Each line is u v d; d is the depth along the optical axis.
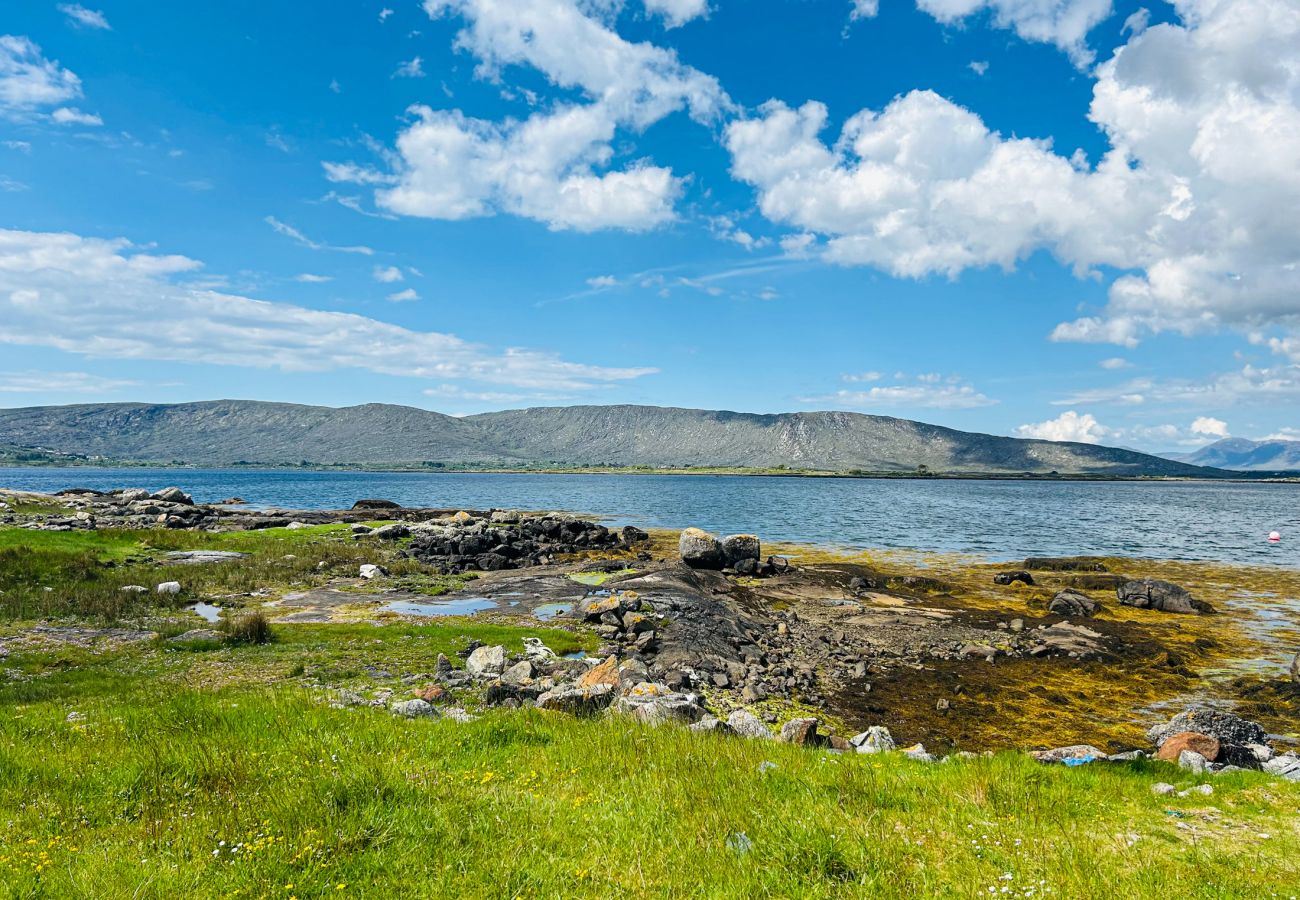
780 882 6.80
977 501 150.00
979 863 7.52
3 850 6.66
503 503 135.38
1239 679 25.22
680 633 28.09
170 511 61.56
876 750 15.32
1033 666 26.81
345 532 55.66
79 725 11.73
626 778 9.63
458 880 6.54
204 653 21.47
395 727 11.80
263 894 6.07
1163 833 8.89
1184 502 154.75
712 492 190.00
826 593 40.47
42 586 29.11
